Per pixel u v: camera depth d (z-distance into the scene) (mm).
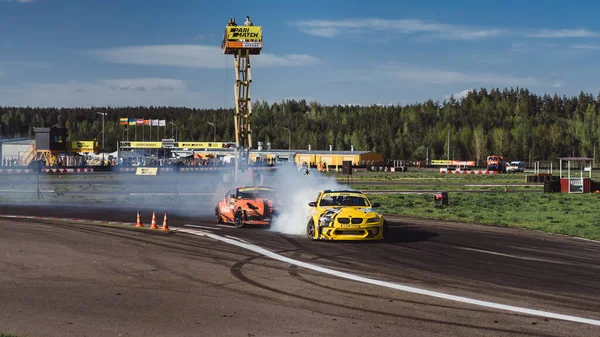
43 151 81188
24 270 12062
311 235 17141
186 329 7934
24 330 7832
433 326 8203
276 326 8109
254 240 16969
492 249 15797
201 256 14055
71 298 9672
